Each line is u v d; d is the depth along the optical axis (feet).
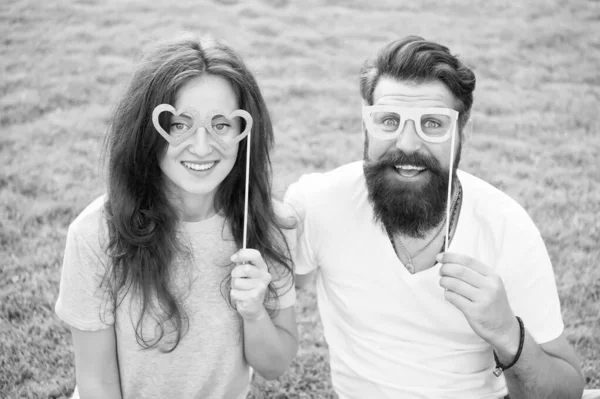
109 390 8.45
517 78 25.66
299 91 23.90
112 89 23.09
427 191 8.44
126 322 8.21
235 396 8.95
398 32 29.32
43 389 11.21
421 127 8.45
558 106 23.76
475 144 21.02
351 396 9.30
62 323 12.73
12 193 16.99
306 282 9.95
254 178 8.45
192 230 8.36
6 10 28.09
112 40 26.37
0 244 14.96
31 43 25.70
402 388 8.82
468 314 7.74
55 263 14.44
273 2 31.71
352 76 25.52
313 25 29.68
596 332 12.85
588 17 30.66
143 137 7.92
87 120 21.11
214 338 8.42
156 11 29.14
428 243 8.82
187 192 8.31
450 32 29.27
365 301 8.98
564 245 15.71
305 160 19.47
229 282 8.42
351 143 20.81
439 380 8.80
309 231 9.15
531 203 17.58
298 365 12.05
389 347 8.94
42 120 21.03
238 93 8.08
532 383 8.24
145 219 8.12
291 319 9.14
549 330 8.59
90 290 8.09
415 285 8.68
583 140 21.67
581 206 17.56
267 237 8.64
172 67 7.75
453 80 8.52
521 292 8.58
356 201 9.04
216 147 7.88
